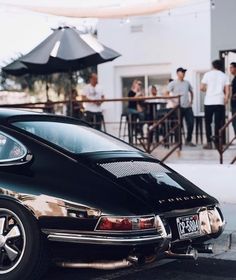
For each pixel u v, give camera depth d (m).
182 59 15.59
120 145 6.48
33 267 5.32
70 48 12.50
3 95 22.52
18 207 5.38
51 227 5.25
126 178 5.55
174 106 12.16
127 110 15.55
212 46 14.88
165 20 15.75
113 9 12.75
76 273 6.10
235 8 14.52
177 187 5.90
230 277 6.02
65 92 24.05
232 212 8.82
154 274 6.12
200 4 15.16
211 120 12.30
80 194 5.25
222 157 10.17
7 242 5.46
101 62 13.28
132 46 16.20
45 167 5.51
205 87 12.38
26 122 6.07
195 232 5.68
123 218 5.10
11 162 5.66
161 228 5.25
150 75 16.19
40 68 13.67
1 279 5.43
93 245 5.14
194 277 6.01
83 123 6.80
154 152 11.74
